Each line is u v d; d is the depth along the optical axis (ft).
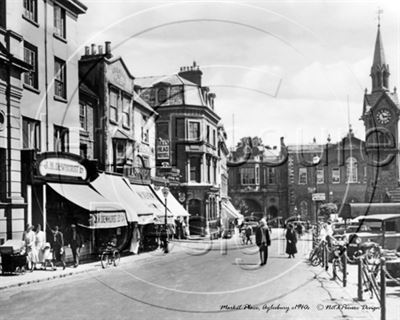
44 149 71.87
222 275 52.75
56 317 32.81
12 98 63.72
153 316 32.60
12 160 63.10
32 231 59.31
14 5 66.74
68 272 56.65
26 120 69.21
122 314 33.40
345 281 44.27
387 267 44.91
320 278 50.11
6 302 38.75
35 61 71.97
